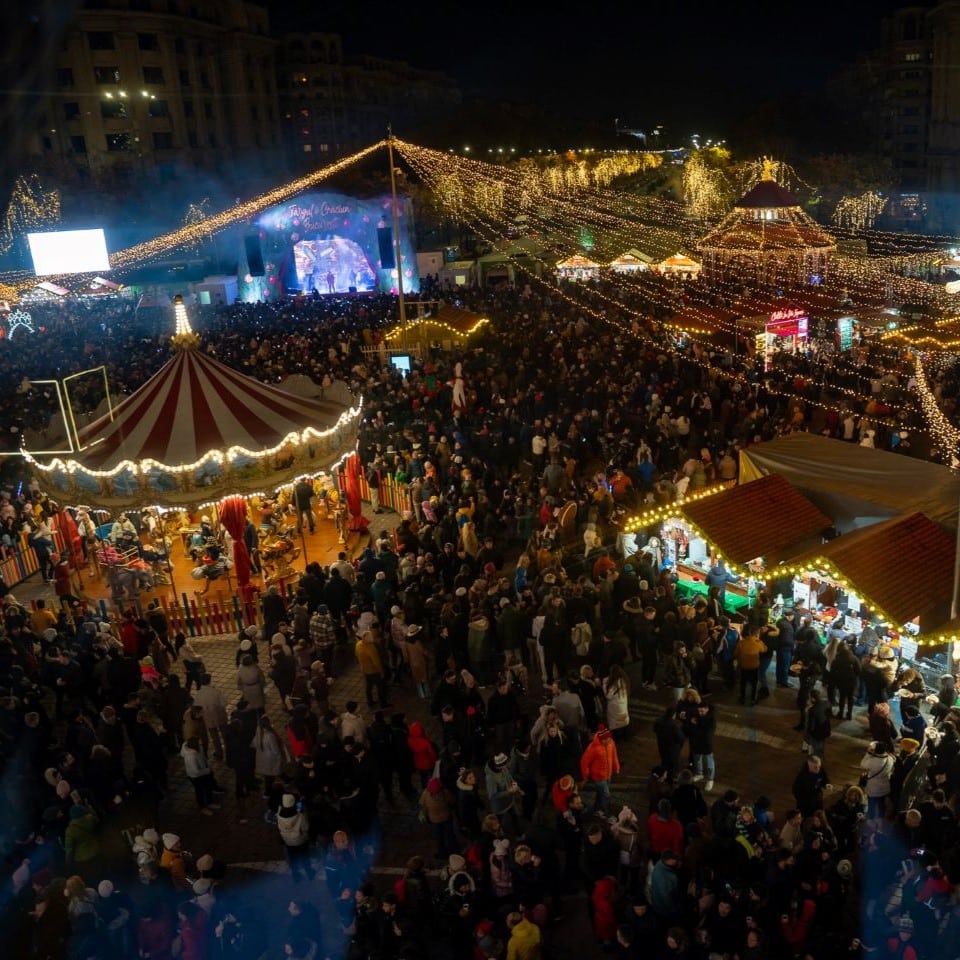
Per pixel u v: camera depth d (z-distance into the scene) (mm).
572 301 42156
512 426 24422
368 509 23375
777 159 79812
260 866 11312
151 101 87062
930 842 9453
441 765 10977
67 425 18812
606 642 15039
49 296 50656
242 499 18547
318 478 23250
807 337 33375
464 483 19734
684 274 47531
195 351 20156
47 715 14148
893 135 114250
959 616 12422
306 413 20156
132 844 10719
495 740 13156
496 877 9281
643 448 21266
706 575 16641
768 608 14156
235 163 98438
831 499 16312
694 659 13539
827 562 13422
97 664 13906
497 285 55188
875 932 8867
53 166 75500
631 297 43062
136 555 19875
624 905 9516
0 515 20750
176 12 88750
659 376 28062
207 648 17016
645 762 12742
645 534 17891
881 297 34844
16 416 29047
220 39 95938
